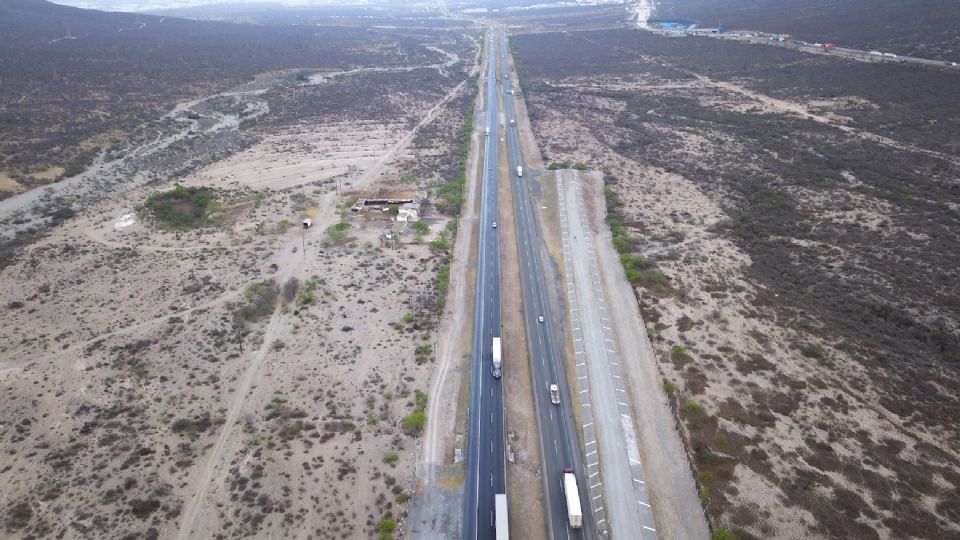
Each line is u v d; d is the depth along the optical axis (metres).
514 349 94.81
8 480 66.00
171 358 88.44
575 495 65.25
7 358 87.06
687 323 98.25
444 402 82.75
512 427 78.81
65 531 60.53
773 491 66.50
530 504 67.94
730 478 68.75
